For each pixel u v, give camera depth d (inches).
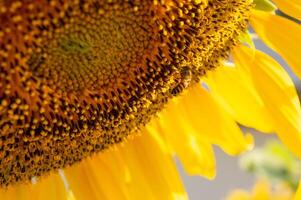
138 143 18.7
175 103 18.6
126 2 15.3
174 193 18.8
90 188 18.5
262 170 23.5
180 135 18.8
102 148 17.7
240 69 18.1
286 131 17.8
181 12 15.8
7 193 18.2
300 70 17.2
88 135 17.1
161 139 18.8
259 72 17.9
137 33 15.8
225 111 18.8
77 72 16.0
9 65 15.0
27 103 15.8
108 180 18.5
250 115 18.6
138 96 16.9
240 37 17.1
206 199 35.9
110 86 16.7
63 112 16.5
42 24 14.7
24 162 17.1
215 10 16.3
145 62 16.5
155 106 17.5
